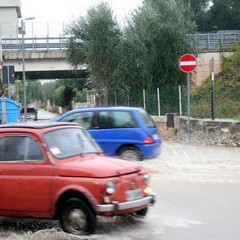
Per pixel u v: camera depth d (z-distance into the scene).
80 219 8.64
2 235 9.23
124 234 8.86
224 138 22.34
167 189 12.99
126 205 8.67
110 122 16.38
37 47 58.19
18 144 9.41
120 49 36.53
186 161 17.66
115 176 8.71
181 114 28.86
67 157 9.23
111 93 37.78
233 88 43.75
